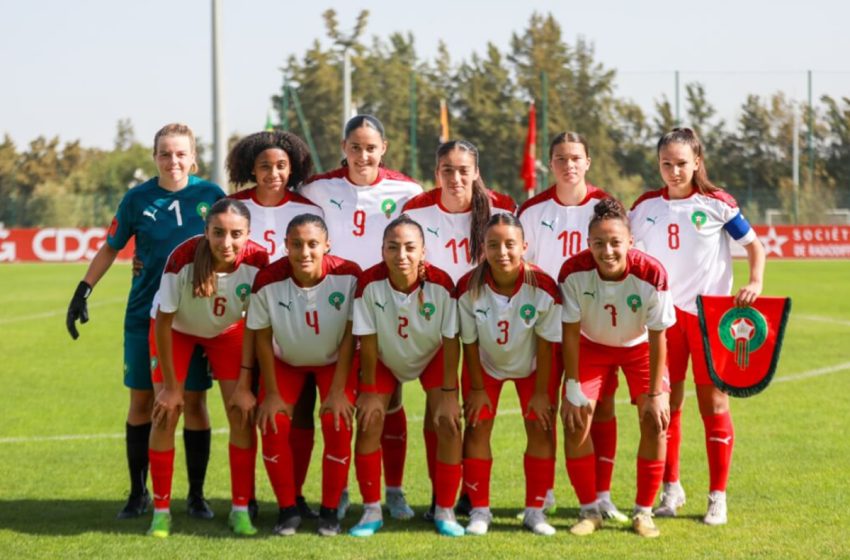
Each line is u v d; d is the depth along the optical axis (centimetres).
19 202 4222
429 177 4875
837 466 728
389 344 576
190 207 639
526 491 589
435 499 605
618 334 582
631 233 609
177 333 597
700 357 614
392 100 4931
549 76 4866
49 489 688
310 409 627
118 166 6112
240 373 587
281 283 574
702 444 812
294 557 528
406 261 552
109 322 1725
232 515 591
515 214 652
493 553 532
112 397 1059
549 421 576
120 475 730
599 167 4531
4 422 929
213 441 849
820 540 550
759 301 593
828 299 2008
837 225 3506
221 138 1694
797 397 1011
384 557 527
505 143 4803
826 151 4178
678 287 627
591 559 520
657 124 4416
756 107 4262
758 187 4309
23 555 532
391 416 621
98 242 3419
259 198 640
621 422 902
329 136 4988
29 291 2277
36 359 1325
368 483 584
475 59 4900
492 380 593
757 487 671
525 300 568
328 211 647
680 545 544
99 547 548
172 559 526
